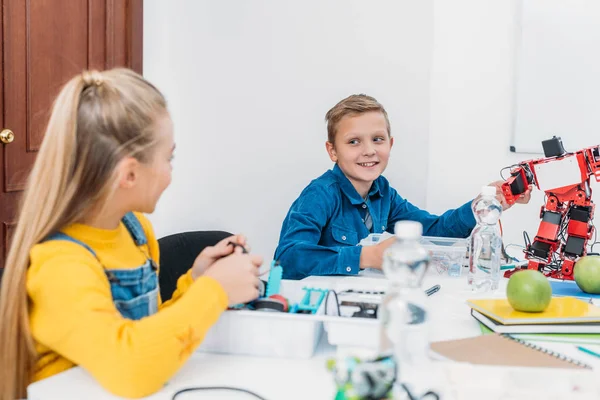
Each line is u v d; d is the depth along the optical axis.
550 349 1.10
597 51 2.61
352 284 1.35
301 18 2.72
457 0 2.69
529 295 1.19
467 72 2.72
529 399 0.82
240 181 2.85
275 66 2.77
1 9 2.20
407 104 2.71
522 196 1.75
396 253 0.94
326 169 2.78
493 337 1.10
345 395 0.71
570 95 2.66
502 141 2.74
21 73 2.29
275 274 1.20
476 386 0.84
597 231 2.68
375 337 1.03
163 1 2.80
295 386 0.94
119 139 1.01
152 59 2.83
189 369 1.00
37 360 1.02
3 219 2.29
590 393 0.82
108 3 2.62
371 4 2.68
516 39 2.68
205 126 2.85
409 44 2.68
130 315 1.12
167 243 1.86
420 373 0.90
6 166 2.28
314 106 2.76
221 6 2.77
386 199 2.14
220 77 2.81
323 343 1.13
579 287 1.48
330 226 1.95
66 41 2.46
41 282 0.97
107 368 0.90
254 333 1.06
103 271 1.05
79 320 0.93
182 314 0.95
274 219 2.84
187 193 2.89
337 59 2.72
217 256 1.22
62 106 1.03
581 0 2.60
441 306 1.36
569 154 1.65
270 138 2.81
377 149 2.02
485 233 1.64
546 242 1.65
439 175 2.79
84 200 1.04
